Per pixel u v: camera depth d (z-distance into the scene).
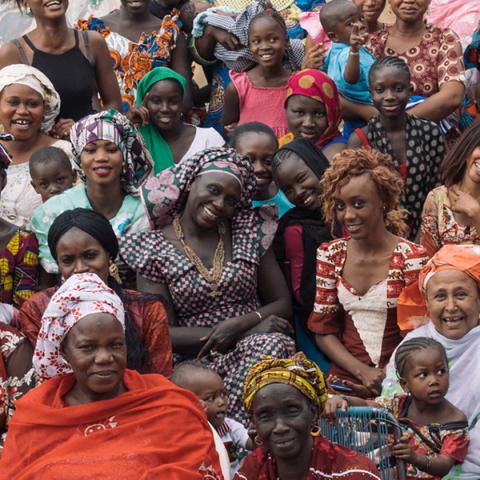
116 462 6.31
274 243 9.55
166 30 12.13
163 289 9.03
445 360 7.66
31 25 13.82
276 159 9.71
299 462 6.31
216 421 7.87
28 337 7.77
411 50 11.20
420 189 10.20
